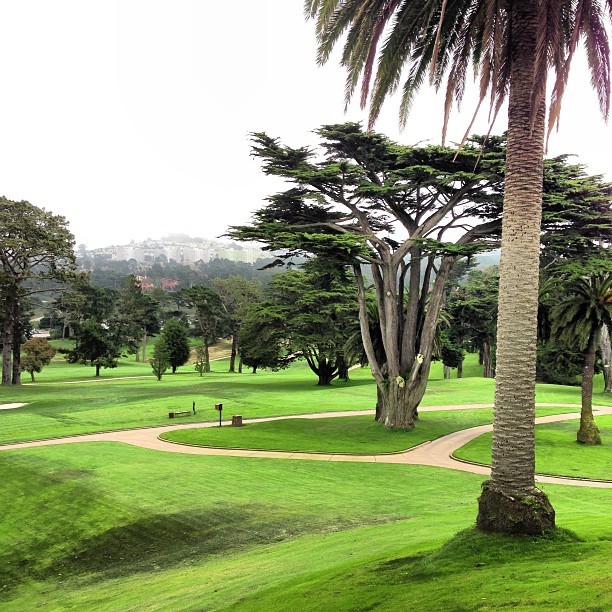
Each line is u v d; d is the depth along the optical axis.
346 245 28.02
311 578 10.10
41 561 15.52
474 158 27.84
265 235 29.50
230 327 101.31
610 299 28.92
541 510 9.74
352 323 61.59
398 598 7.97
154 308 110.81
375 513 16.73
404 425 33.72
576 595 6.83
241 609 9.27
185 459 25.17
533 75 10.20
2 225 58.44
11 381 66.38
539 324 31.81
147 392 55.59
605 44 11.34
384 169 31.28
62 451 27.16
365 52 12.72
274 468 23.28
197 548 15.20
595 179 29.38
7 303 63.16
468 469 23.17
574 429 35.00
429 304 33.81
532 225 10.28
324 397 53.28
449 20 12.27
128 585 13.23
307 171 29.52
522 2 10.46
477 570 8.59
